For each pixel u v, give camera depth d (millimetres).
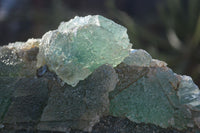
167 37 670
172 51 623
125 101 244
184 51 602
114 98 245
